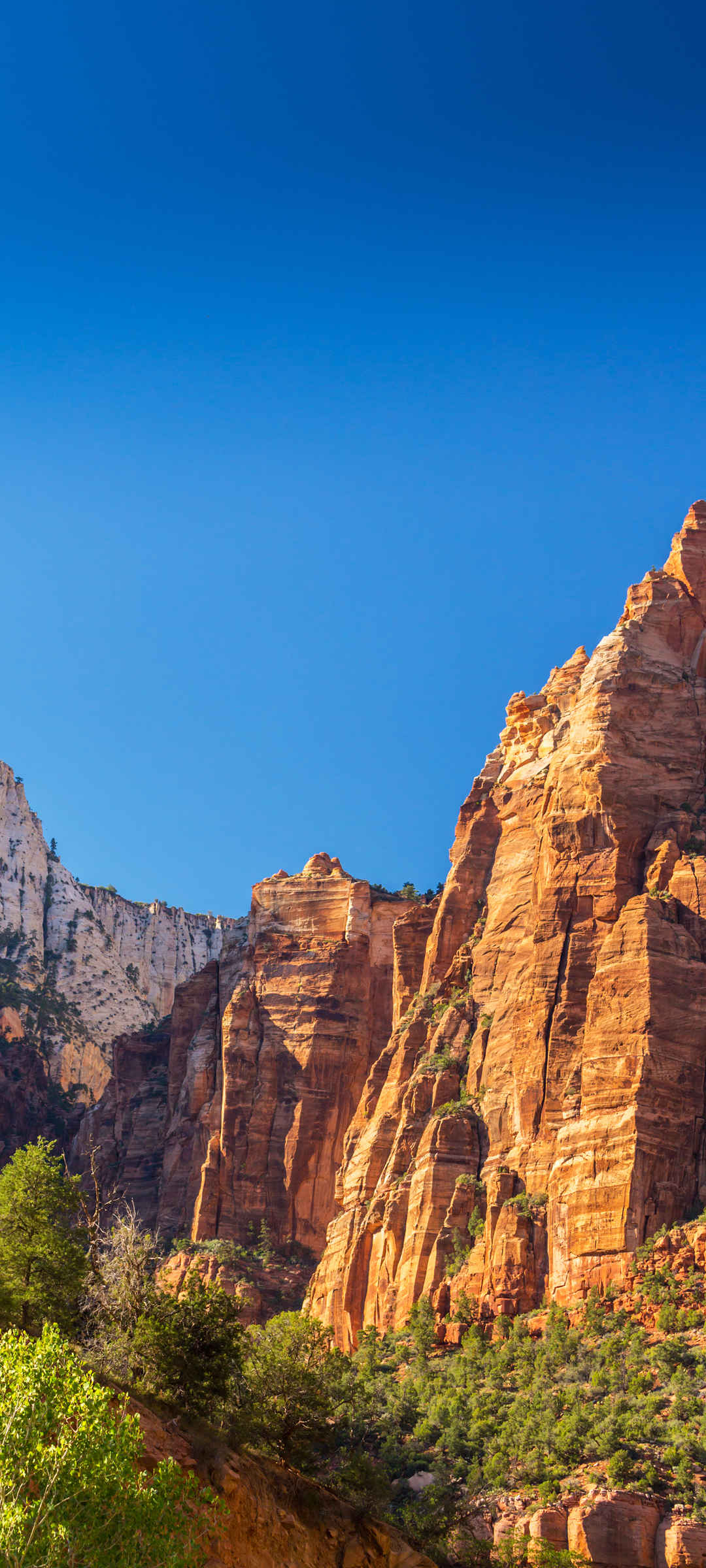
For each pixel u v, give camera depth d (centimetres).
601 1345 9350
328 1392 8256
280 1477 6944
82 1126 19500
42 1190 7425
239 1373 7269
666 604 13412
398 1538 7306
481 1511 7988
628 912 11456
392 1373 10312
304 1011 16712
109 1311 7019
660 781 12350
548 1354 9406
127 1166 18075
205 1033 17675
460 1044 12681
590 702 12825
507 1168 11294
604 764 12300
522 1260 10462
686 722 12688
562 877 12069
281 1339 8288
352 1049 16438
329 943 17125
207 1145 16438
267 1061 16525
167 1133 17625
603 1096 10719
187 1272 14475
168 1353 6831
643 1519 7562
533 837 13238
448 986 13425
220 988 18025
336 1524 7012
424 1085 12456
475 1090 12156
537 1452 8369
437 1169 11575
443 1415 9119
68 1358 3956
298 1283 14775
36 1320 6894
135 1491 3759
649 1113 10456
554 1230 10431
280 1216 15575
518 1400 9050
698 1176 10331
